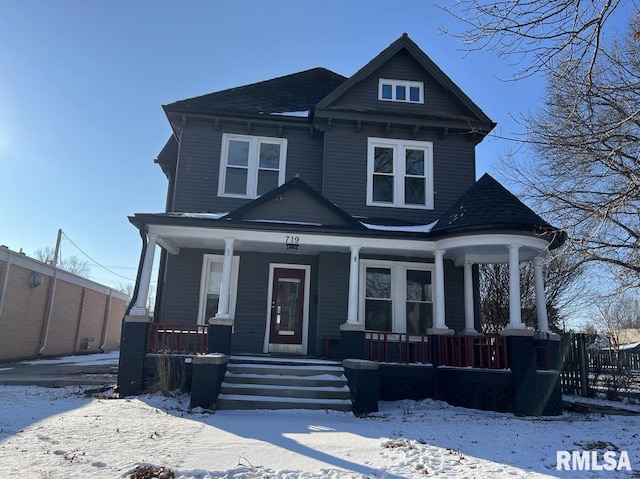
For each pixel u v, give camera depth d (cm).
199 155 1261
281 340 1173
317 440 595
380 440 603
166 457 498
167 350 964
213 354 870
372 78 1321
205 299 1174
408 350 1043
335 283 1173
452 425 724
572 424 764
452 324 1194
